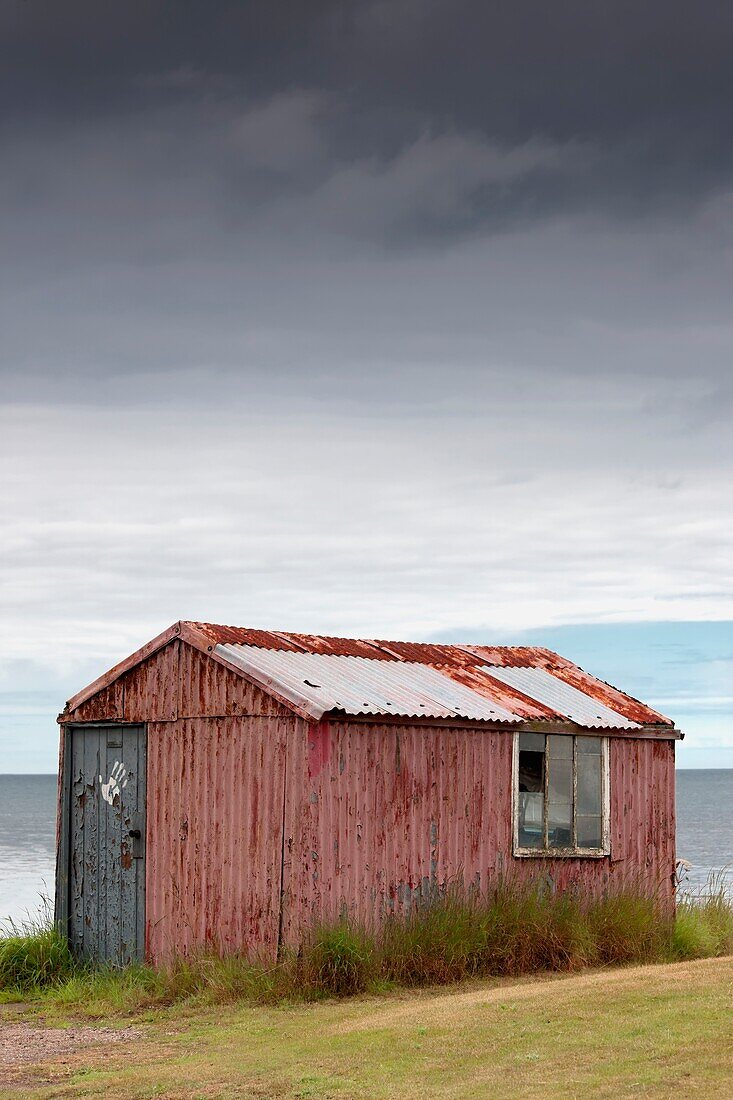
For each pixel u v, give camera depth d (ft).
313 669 51.62
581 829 55.57
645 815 57.98
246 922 47.83
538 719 53.83
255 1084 31.63
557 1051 32.53
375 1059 33.30
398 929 47.44
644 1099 27.73
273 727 48.19
